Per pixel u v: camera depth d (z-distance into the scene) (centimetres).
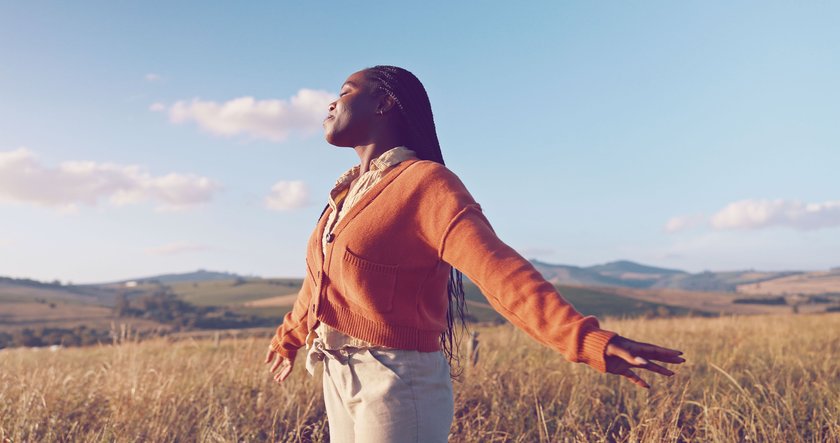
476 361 576
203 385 490
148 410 421
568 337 131
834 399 427
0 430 365
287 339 234
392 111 187
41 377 494
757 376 532
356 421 168
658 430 359
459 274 196
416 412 163
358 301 167
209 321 12475
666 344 851
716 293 15500
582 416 432
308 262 203
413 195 162
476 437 402
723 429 375
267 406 456
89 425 414
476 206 159
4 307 14512
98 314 14100
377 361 166
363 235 164
